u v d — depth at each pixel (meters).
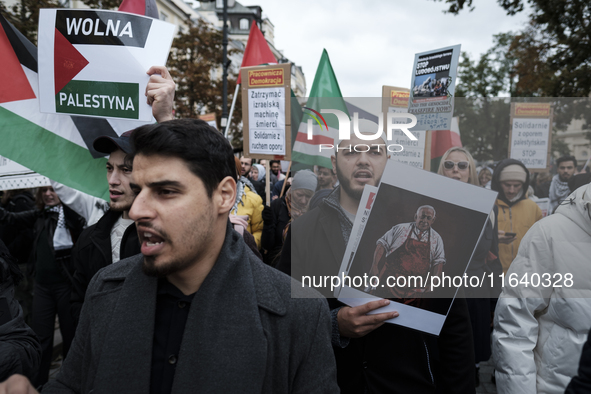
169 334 1.03
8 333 1.38
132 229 1.83
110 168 1.96
